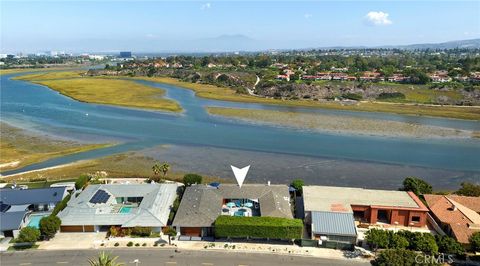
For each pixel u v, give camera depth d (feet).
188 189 256.73
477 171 334.24
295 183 273.75
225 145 398.42
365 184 300.81
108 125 475.31
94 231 219.82
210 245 206.39
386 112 584.81
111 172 313.32
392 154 377.91
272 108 604.08
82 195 246.68
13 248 201.77
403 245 193.88
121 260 191.01
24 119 503.20
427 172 330.54
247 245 207.10
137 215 221.87
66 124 478.18
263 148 390.21
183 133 443.32
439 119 539.29
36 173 309.22
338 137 436.76
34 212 241.35
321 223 213.05
